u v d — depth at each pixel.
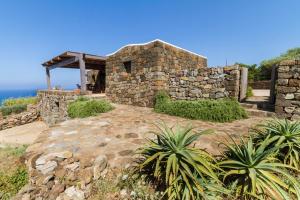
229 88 6.41
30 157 2.80
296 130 2.80
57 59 10.81
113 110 7.65
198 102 6.35
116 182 2.53
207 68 6.99
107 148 3.29
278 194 2.02
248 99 7.45
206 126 4.86
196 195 2.00
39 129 10.70
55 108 10.83
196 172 2.15
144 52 8.36
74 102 8.62
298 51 15.19
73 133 4.21
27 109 14.42
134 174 2.51
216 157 2.73
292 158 2.51
